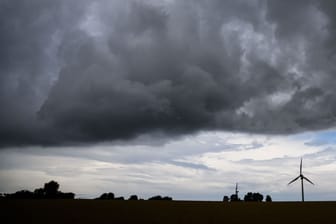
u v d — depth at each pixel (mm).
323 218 52219
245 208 61125
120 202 65562
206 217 52938
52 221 47688
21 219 48469
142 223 48219
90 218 50375
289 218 52344
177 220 50625
